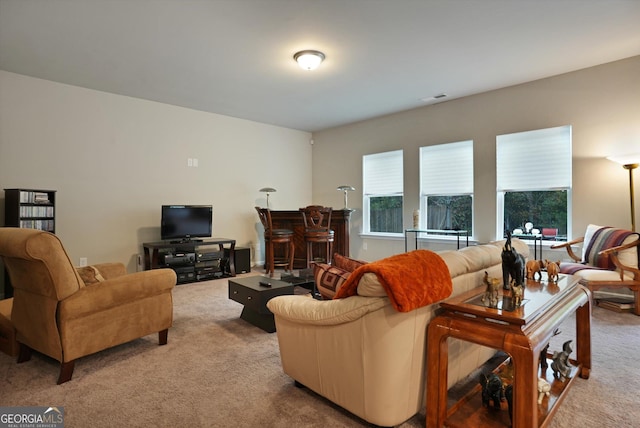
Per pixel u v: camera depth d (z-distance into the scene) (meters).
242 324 3.19
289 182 6.79
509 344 1.39
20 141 4.06
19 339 2.40
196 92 4.71
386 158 6.01
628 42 3.34
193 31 3.07
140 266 5.00
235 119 6.02
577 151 4.05
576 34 3.17
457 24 2.97
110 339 2.31
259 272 5.68
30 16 2.82
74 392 2.02
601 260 3.42
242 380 2.16
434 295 1.56
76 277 2.13
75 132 4.45
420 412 1.82
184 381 2.15
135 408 1.86
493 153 4.71
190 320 3.30
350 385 1.69
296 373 2.01
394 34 3.13
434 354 1.62
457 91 4.71
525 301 1.65
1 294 3.88
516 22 2.95
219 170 5.82
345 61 3.71
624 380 2.12
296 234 5.92
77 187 4.47
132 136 4.92
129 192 4.90
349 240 6.07
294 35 3.14
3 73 3.95
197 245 4.94
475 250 2.05
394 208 5.93
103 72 4.00
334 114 5.82
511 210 4.66
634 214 3.60
